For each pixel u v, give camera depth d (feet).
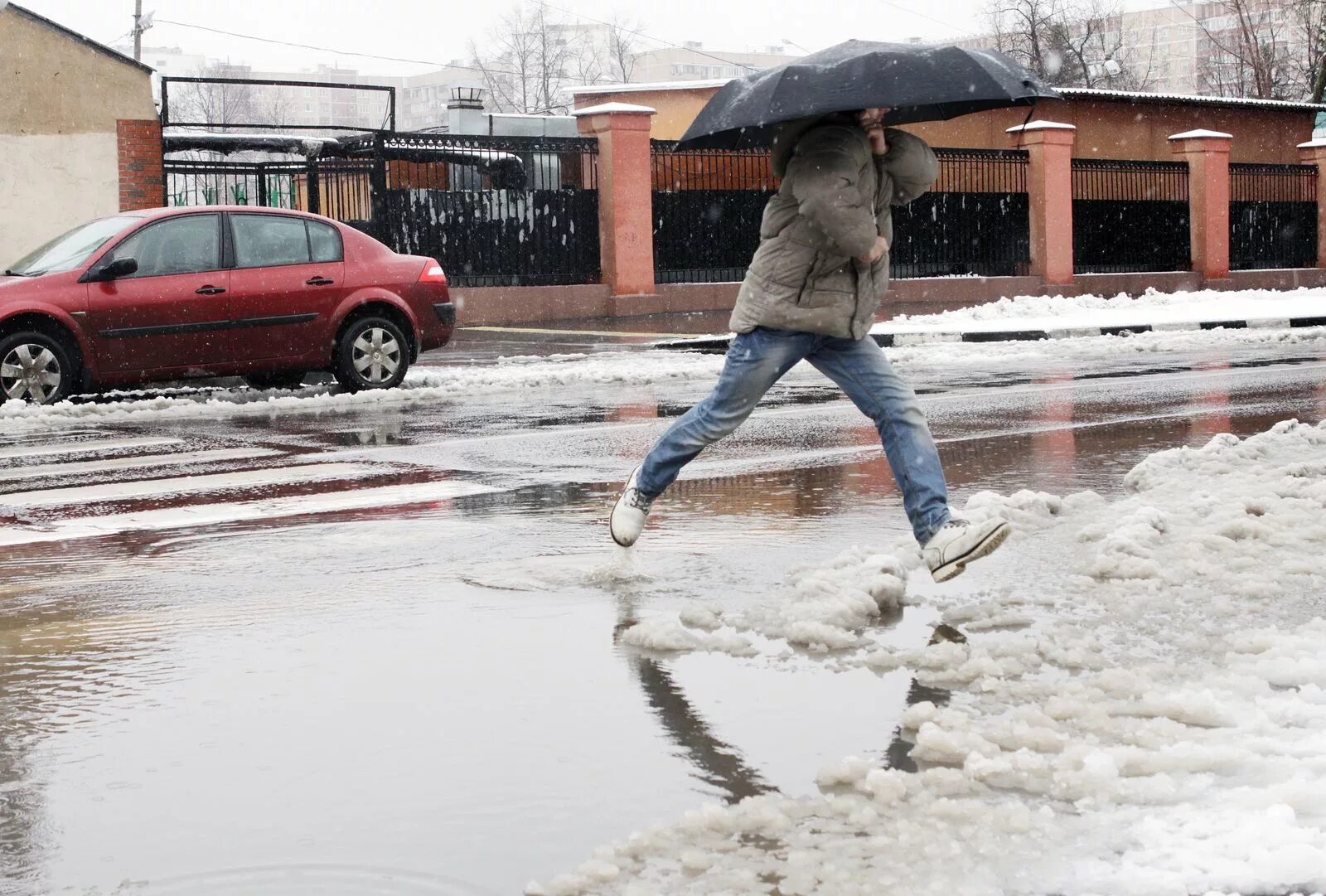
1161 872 8.95
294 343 41.93
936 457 16.89
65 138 61.26
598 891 9.09
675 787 10.92
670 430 17.88
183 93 354.33
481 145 74.23
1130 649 14.11
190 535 21.98
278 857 9.82
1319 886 8.69
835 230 15.83
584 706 12.92
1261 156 114.11
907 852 9.43
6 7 59.52
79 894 9.34
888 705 12.73
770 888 9.02
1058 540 19.48
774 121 15.67
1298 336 62.59
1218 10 355.15
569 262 77.10
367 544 20.94
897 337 61.31
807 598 16.37
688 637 14.84
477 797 10.82
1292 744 11.00
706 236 81.66
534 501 24.38
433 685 13.70
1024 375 47.11
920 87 15.74
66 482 27.50
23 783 11.36
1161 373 47.32
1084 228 96.17
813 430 33.47
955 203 89.20
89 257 39.88
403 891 9.26
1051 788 10.41
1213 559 17.51
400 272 43.65
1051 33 196.95
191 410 39.29
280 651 15.05
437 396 42.98
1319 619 14.53
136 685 13.98
